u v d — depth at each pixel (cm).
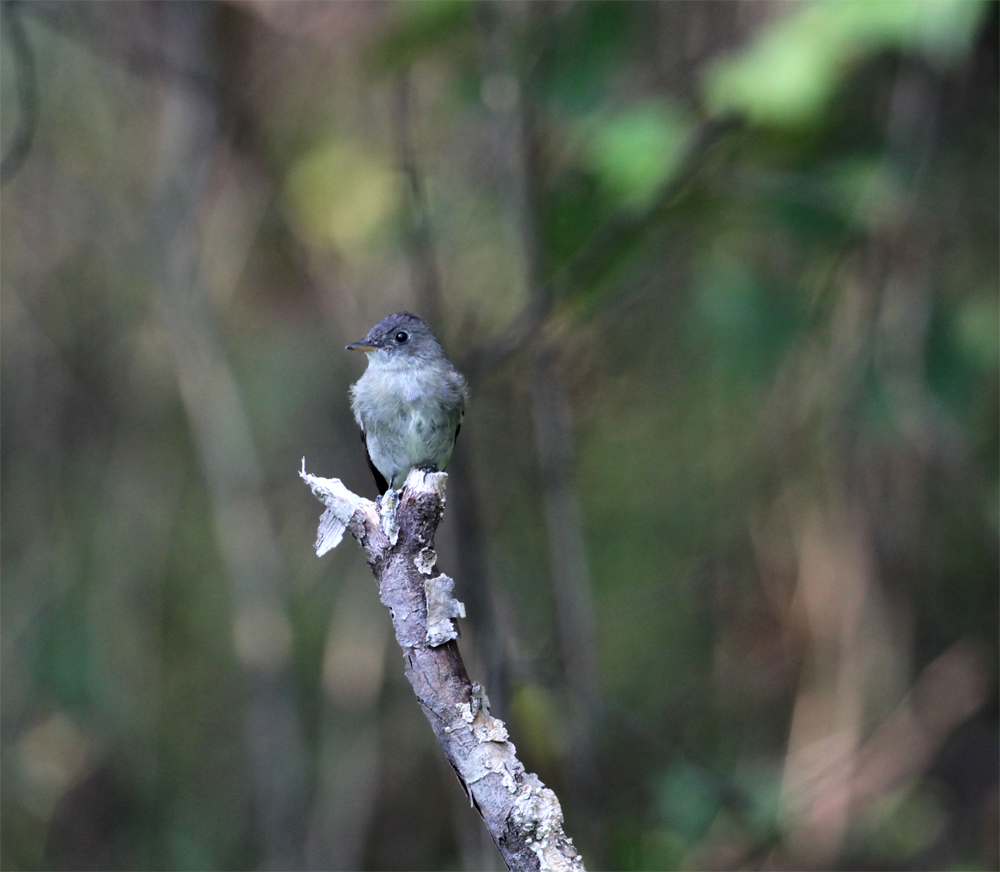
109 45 1120
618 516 1311
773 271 998
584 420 1214
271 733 1271
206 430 1235
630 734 1220
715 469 1246
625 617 1303
